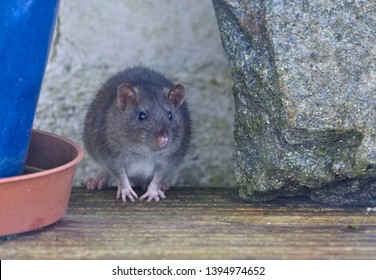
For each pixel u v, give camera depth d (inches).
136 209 238.4
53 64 270.8
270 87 222.7
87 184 267.3
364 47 219.3
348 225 220.2
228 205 241.8
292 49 218.4
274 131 225.6
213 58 275.3
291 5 220.2
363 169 218.2
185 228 217.5
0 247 201.2
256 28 226.2
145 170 271.6
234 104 261.7
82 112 274.8
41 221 210.2
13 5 196.1
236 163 238.5
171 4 271.9
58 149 239.0
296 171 224.2
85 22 270.5
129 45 274.1
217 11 236.5
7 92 203.0
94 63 273.3
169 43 274.5
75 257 195.0
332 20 219.8
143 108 265.4
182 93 266.8
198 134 278.2
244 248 201.5
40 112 272.7
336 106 216.7
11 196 201.8
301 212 232.1
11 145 210.1
